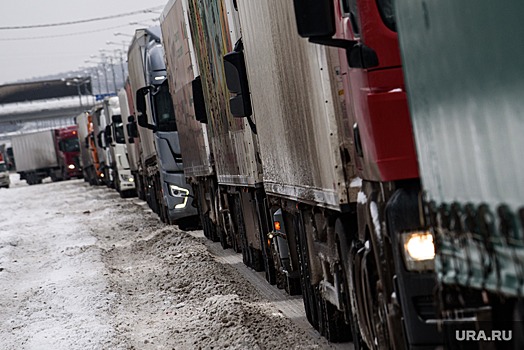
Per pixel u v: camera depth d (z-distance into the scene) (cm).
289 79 1895
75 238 5603
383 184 1329
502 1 805
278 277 2692
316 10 1293
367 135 1331
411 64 1031
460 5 887
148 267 3706
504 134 827
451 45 918
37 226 7025
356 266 1485
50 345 2441
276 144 2202
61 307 3030
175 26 4034
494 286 880
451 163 951
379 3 1315
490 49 838
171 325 2444
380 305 1398
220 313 2355
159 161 4997
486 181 874
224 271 3206
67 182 17188
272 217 2486
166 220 5656
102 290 3195
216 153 3491
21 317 2973
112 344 2328
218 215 3888
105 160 11569
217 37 2964
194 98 3653
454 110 929
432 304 1242
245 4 2350
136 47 5438
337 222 1661
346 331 1952
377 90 1312
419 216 1246
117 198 9625
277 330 2136
